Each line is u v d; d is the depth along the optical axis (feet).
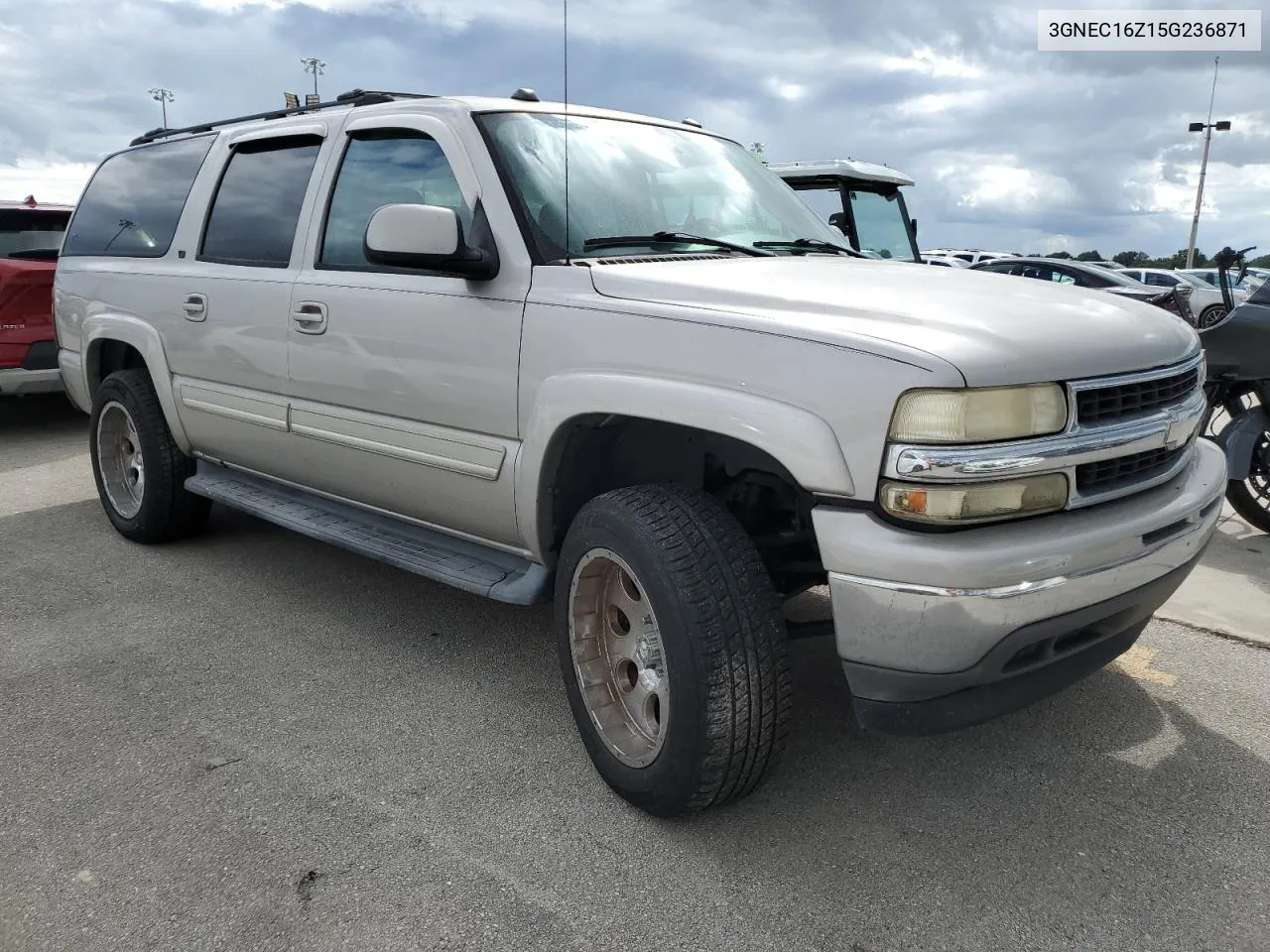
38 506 18.85
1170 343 8.45
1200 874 7.86
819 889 7.66
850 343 7.09
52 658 11.78
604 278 8.89
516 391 9.35
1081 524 7.31
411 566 10.68
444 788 9.03
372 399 10.98
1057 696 10.90
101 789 8.95
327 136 12.21
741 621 7.73
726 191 11.68
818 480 7.15
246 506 13.50
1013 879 7.79
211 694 10.87
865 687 7.30
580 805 8.78
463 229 9.86
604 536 8.39
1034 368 7.07
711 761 7.82
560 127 10.83
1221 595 14.01
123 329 15.23
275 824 8.43
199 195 14.28
